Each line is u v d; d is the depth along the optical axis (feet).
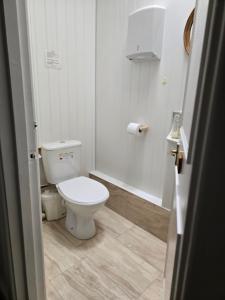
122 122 7.17
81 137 7.90
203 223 1.64
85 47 7.23
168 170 5.63
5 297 3.71
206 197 1.57
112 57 7.00
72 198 5.54
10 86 2.58
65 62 6.88
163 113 5.99
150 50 5.44
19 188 2.94
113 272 5.04
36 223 3.28
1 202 2.98
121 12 6.41
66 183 6.28
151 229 6.36
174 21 5.29
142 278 4.91
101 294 4.50
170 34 5.43
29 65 2.70
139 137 6.74
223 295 1.78
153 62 5.95
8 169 2.83
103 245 5.90
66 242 5.98
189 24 4.93
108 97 7.47
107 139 7.86
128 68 6.61
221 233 1.63
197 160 1.55
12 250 3.16
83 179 6.57
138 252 5.68
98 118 8.04
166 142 6.06
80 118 7.70
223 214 1.58
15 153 2.82
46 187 7.18
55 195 6.84
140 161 6.87
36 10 5.96
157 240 6.14
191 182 1.61
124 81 6.82
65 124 7.34
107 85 7.41
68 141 7.14
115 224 6.80
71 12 6.63
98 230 6.50
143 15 5.37
